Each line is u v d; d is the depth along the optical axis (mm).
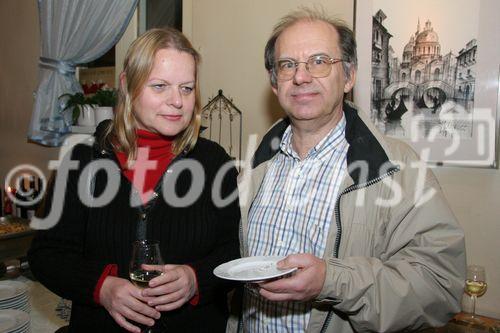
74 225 1187
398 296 992
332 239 1128
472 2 1468
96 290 1089
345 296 996
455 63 1512
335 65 1166
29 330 1351
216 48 2119
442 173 1590
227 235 1332
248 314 1270
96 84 2619
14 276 2006
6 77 3285
